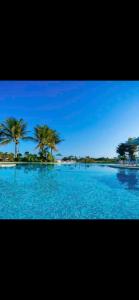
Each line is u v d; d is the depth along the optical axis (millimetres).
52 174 10906
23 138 19125
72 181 9070
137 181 9094
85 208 5371
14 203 5797
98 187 7898
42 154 17781
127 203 5875
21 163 15914
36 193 6922
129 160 15672
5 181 8945
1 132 18344
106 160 18406
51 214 4859
